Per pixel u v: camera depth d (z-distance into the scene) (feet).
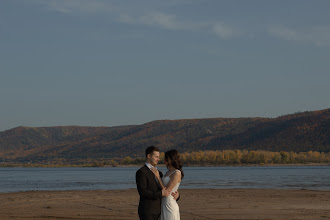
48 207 65.26
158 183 29.68
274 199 77.97
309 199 77.92
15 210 61.52
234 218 52.54
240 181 192.13
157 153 29.86
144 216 29.12
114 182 202.90
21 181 237.45
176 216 29.50
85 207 65.51
